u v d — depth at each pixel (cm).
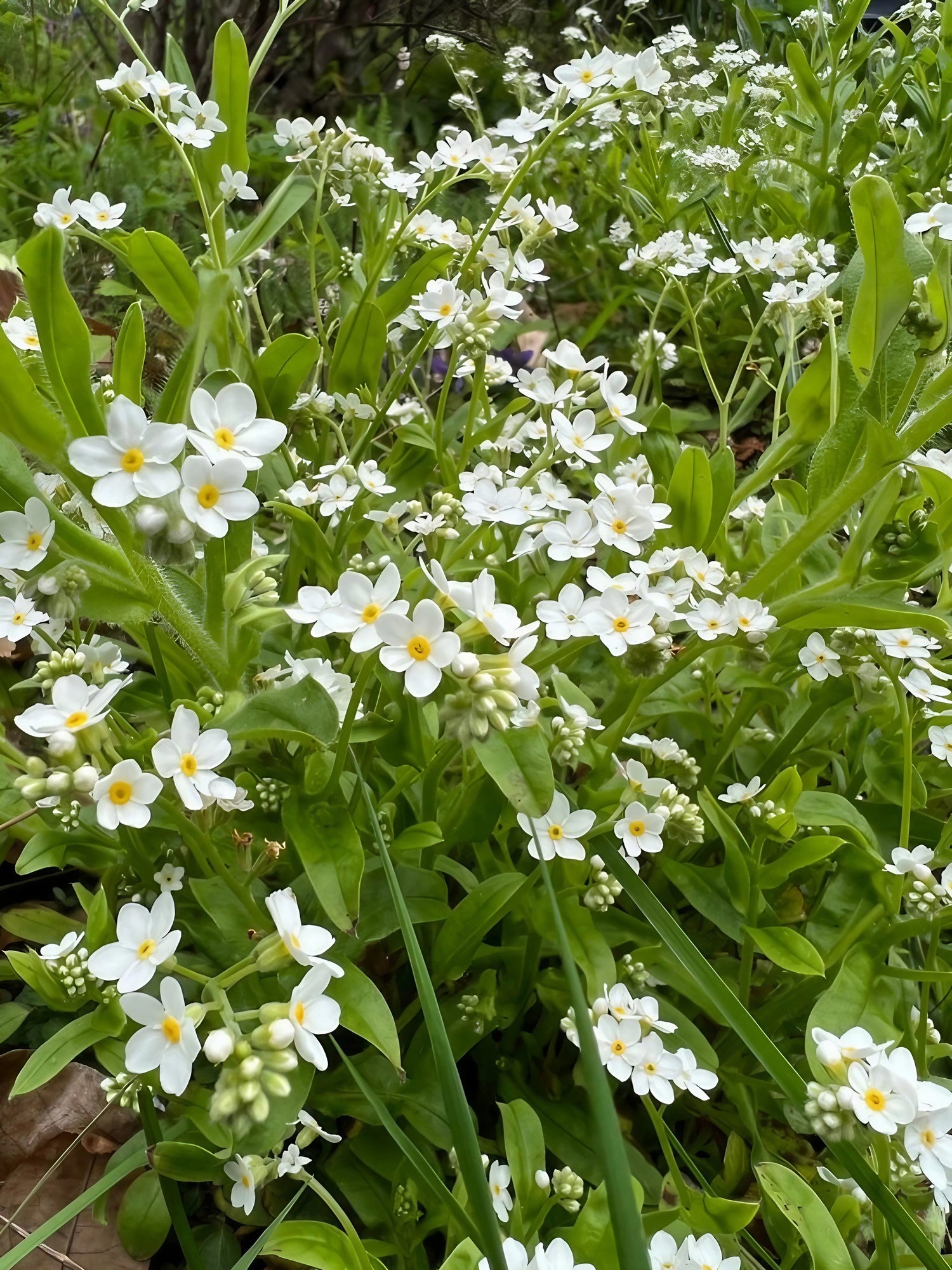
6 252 19
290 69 43
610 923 13
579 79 15
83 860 12
